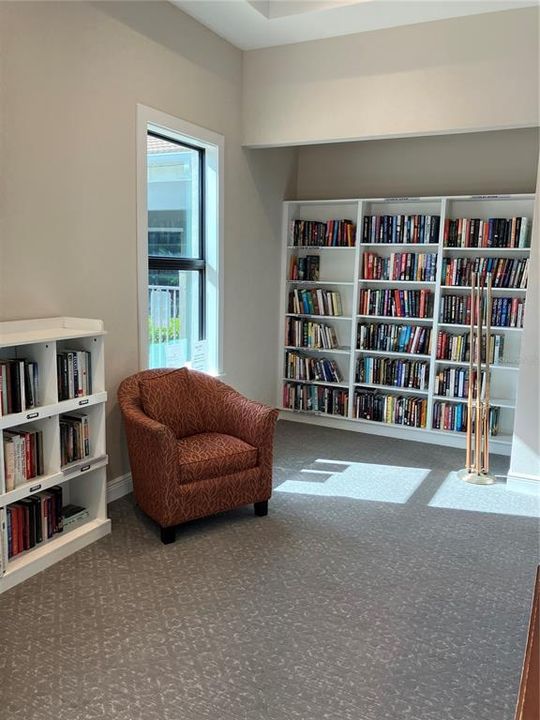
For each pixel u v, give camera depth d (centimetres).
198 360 458
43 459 282
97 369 305
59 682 204
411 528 332
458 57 388
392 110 413
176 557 293
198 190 445
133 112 353
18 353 281
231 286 476
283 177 543
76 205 318
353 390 526
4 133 273
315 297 545
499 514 353
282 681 207
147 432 301
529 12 365
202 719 188
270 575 278
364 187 542
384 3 367
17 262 286
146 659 216
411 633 236
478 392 400
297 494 379
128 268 360
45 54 291
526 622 246
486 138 488
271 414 334
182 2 374
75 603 251
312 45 434
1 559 256
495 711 195
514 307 458
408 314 501
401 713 193
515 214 477
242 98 464
